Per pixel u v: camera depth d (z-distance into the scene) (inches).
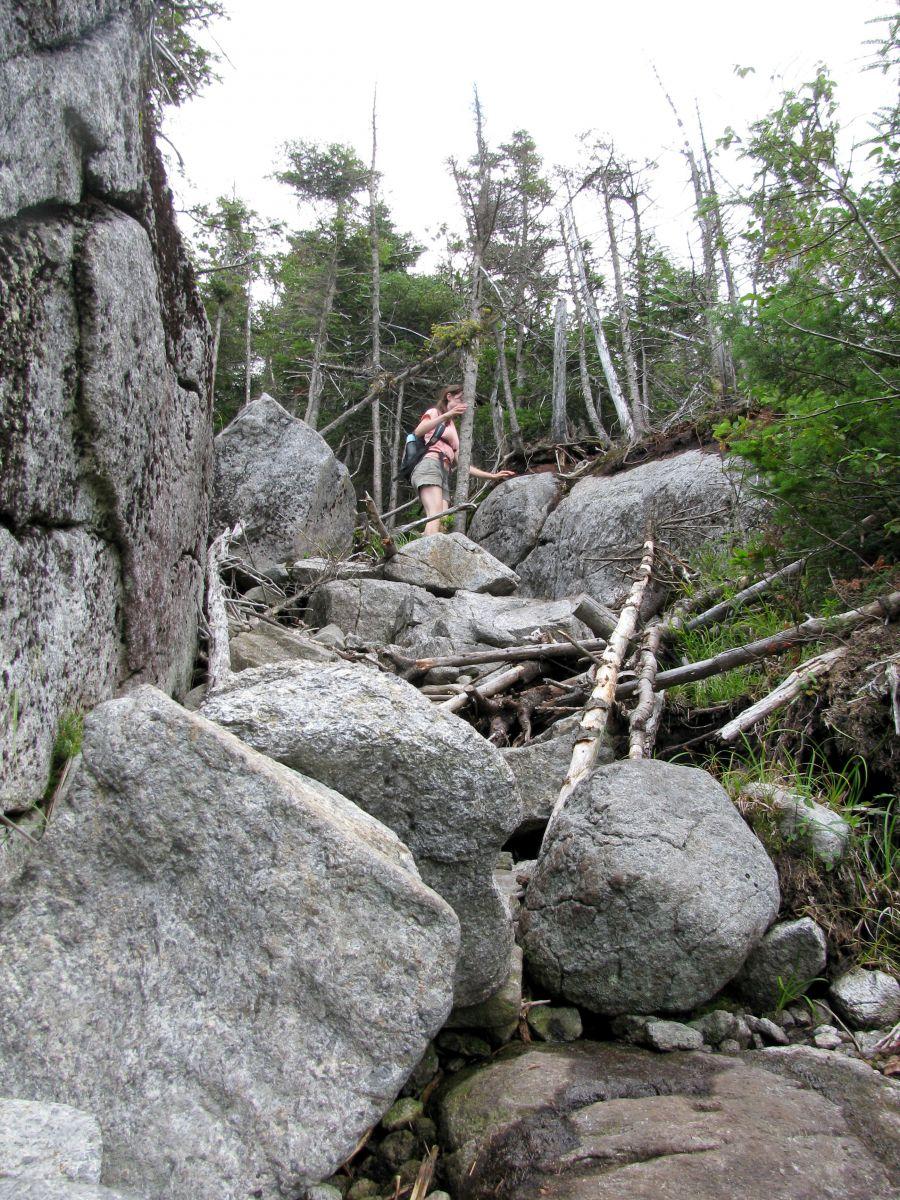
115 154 129.3
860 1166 85.0
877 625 176.6
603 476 403.2
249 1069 74.4
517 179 778.2
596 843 121.2
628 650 230.7
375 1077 75.2
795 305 196.5
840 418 189.0
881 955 124.6
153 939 79.2
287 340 882.1
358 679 110.1
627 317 686.5
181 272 167.5
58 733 112.9
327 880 80.0
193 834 81.3
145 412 142.6
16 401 103.1
